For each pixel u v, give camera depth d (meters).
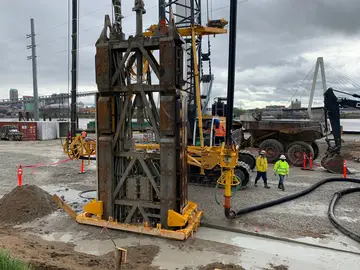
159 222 7.14
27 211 8.02
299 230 7.34
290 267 5.62
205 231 7.33
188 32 10.87
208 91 13.69
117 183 7.33
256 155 19.78
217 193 10.72
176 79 6.59
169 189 6.67
